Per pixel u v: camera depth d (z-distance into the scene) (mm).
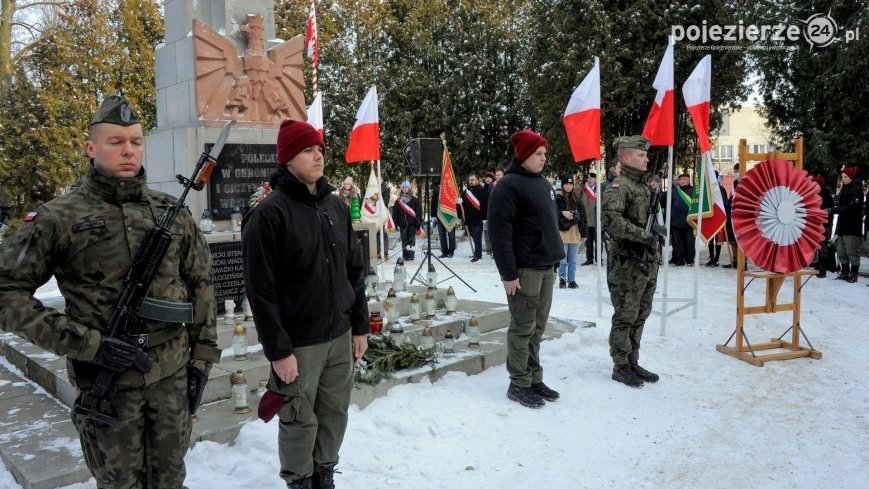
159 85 7129
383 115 21516
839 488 3607
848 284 10445
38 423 4289
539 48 17891
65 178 20562
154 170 6898
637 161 5258
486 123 21984
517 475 3729
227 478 3533
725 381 5480
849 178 10625
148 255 2418
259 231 2906
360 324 3369
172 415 2518
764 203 6090
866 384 5379
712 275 11656
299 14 21953
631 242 5211
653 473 3791
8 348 5852
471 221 14320
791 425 4512
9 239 2275
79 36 20812
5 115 20406
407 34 22250
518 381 4852
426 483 3592
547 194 4805
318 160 3055
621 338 5328
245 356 4957
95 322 2355
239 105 6734
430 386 5098
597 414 4699
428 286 7496
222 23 6867
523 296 4734
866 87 14422
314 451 3232
